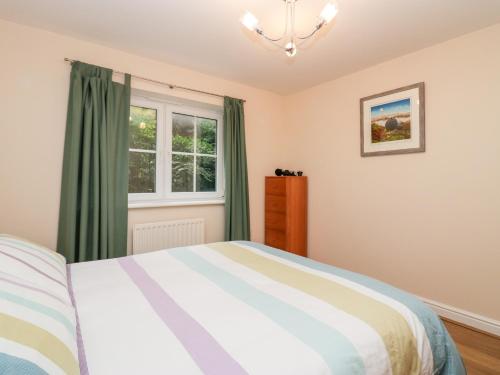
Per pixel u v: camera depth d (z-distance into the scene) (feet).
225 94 9.68
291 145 11.22
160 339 2.72
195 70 8.89
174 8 5.72
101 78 7.10
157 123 8.86
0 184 6.21
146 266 4.98
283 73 9.12
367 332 2.89
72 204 6.69
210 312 3.28
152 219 8.38
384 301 3.56
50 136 6.72
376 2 5.43
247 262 5.22
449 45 6.92
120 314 3.22
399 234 8.01
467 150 6.70
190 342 2.67
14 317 2.22
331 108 9.75
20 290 2.70
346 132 9.30
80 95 6.81
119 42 7.15
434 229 7.30
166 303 3.51
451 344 3.67
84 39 7.01
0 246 3.66
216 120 10.17
